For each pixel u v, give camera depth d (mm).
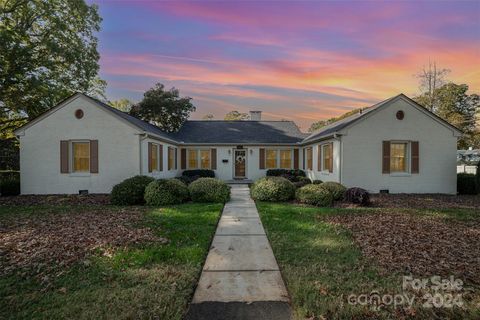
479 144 33719
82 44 15844
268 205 8805
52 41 14047
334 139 12461
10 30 12938
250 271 3836
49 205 9203
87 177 12148
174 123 24094
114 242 4816
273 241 5070
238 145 18109
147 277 3521
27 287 3277
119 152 12109
